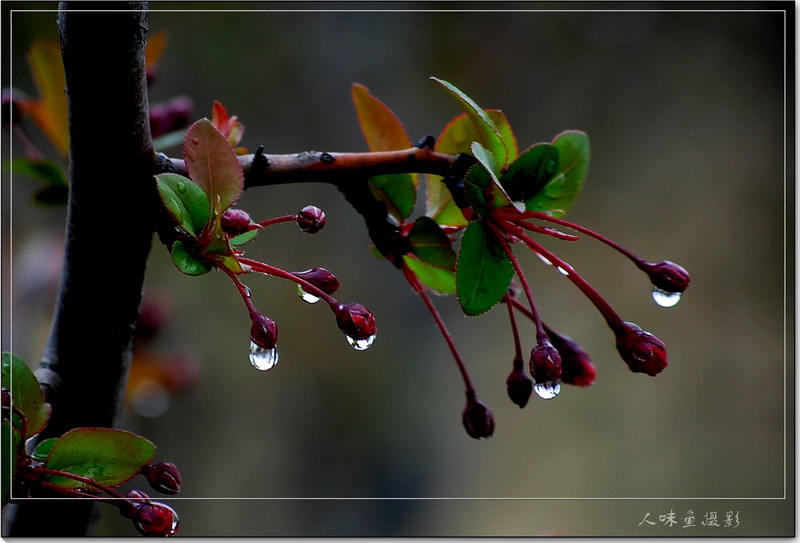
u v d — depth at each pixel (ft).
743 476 5.05
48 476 2.15
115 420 2.26
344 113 5.16
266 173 2.18
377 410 5.34
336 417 5.28
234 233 2.14
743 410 5.23
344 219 5.34
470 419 2.23
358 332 2.15
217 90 4.95
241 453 5.05
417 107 5.27
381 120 2.24
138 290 2.22
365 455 5.25
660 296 2.19
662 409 5.29
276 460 5.12
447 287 2.23
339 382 5.34
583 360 2.23
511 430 5.36
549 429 5.36
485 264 2.17
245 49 5.03
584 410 5.34
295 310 5.35
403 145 2.24
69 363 2.23
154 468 2.16
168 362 2.97
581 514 5.08
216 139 2.14
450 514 5.19
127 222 2.19
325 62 5.19
